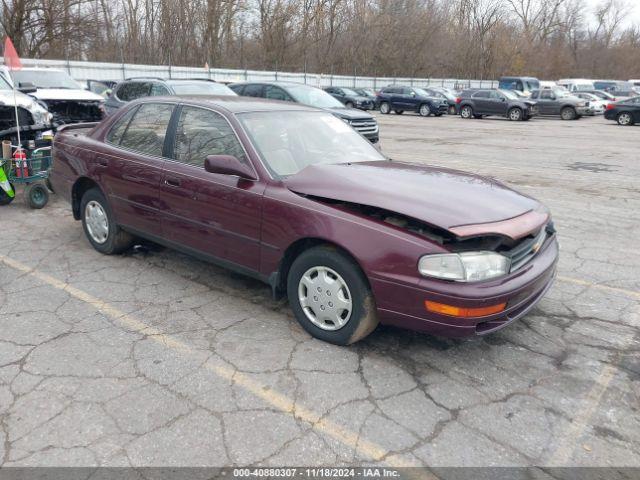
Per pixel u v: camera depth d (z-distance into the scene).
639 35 70.69
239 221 3.77
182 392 3.00
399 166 4.08
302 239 3.46
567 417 2.86
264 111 4.27
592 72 68.19
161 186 4.29
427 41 50.53
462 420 2.81
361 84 42.66
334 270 3.35
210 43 39.31
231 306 4.11
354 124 12.62
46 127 8.02
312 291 3.52
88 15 30.11
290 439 2.64
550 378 3.22
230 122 4.01
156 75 30.02
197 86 11.25
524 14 64.81
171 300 4.20
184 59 39.25
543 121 26.53
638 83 49.81
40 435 2.63
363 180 3.51
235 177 3.82
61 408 2.84
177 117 4.39
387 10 47.59
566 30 66.75
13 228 6.12
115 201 4.79
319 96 13.32
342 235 3.23
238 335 3.65
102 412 2.81
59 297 4.22
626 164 11.85
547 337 3.73
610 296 4.45
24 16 28.36
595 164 11.81
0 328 3.69
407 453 2.56
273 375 3.17
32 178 6.84
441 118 28.27
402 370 3.26
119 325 3.77
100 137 5.04
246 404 2.90
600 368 3.35
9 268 4.84
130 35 37.47
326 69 46.59
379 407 2.90
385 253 3.09
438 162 11.91
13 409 2.82
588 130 21.11
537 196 8.36
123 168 4.63
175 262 5.04
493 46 55.06
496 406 2.94
